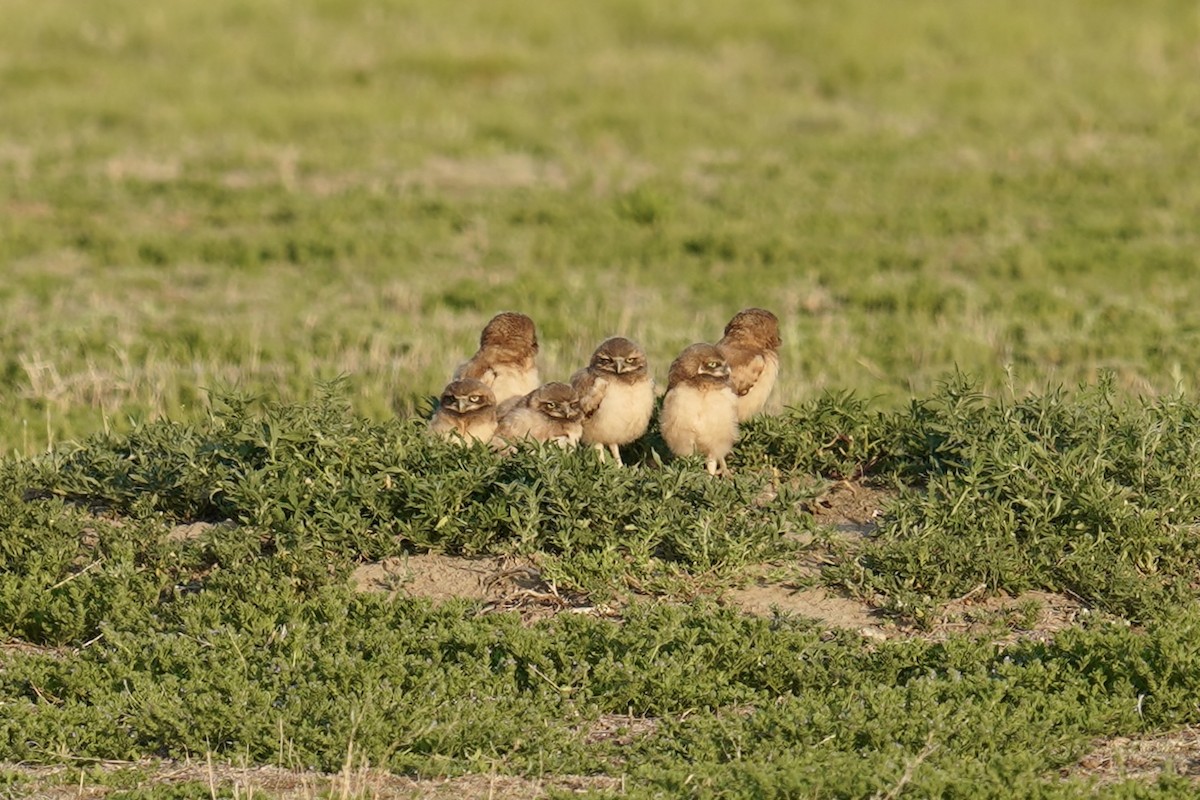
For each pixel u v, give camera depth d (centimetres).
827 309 2511
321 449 1463
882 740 1073
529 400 1573
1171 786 1009
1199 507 1377
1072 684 1144
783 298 2547
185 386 2022
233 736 1102
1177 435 1466
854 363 2147
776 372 1689
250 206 3161
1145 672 1145
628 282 2648
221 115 3897
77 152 3597
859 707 1108
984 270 2728
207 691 1143
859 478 1581
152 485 1484
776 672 1179
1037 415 1540
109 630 1221
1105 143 3681
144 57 4538
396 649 1199
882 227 3053
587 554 1327
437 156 3628
